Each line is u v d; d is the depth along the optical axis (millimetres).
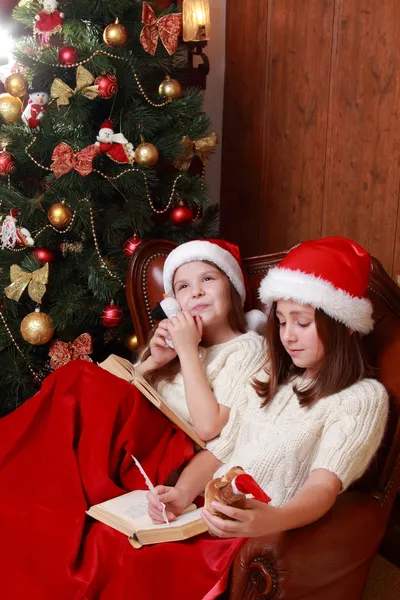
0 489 1485
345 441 1348
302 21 2629
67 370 1608
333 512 1295
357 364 1479
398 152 2289
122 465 1561
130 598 1283
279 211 2861
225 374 1690
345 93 2477
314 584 1176
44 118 2148
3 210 2234
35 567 1349
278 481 1462
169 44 2182
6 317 2322
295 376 1597
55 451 1533
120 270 2275
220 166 3189
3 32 2254
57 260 2385
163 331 1740
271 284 1504
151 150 2164
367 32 2359
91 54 2113
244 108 2994
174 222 2354
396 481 1455
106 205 2328
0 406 2434
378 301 1626
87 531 1422
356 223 2488
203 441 1627
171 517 1410
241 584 1205
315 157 2643
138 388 1597
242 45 2965
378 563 1988
